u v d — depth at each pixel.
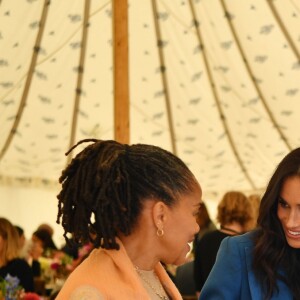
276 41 4.50
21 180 6.45
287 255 2.29
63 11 4.46
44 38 4.61
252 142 5.51
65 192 1.72
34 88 5.00
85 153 1.70
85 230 1.67
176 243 1.67
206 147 5.73
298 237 2.19
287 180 2.19
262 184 6.20
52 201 9.59
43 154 5.68
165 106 5.40
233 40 4.66
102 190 1.62
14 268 4.68
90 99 5.23
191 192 1.68
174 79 5.18
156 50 4.99
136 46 4.97
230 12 4.46
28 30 4.48
